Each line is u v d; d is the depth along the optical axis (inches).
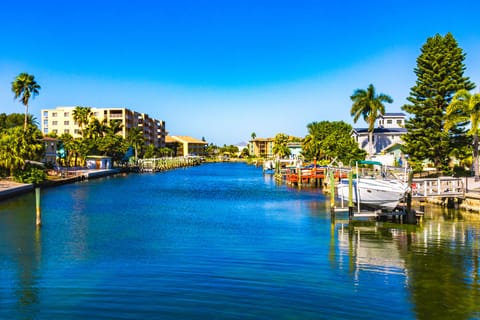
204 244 1008.2
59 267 807.1
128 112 6200.8
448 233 1112.2
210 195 2263.8
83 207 1716.3
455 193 1491.1
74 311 596.4
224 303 621.9
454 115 2031.3
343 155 3095.5
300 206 1745.8
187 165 7081.7
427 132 2150.6
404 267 800.9
